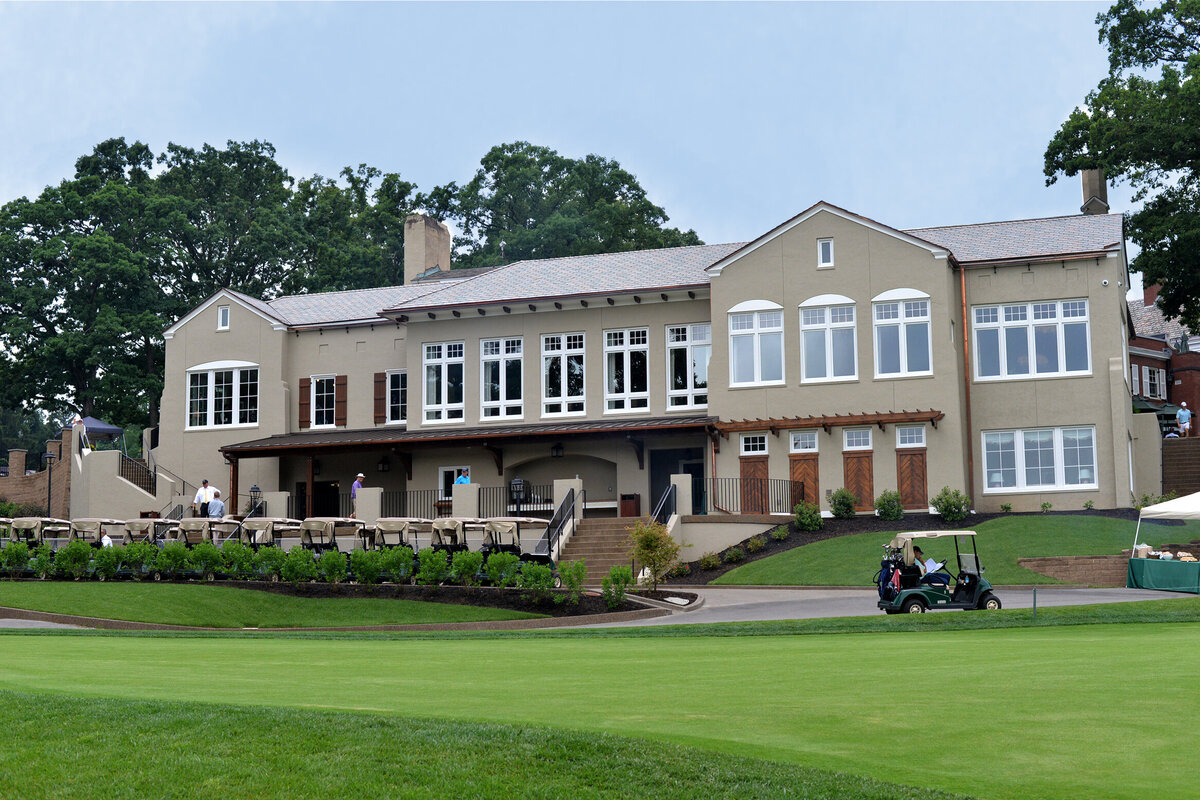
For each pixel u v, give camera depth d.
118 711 8.91
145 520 32.06
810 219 36.78
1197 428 52.75
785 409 36.34
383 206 76.31
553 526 33.50
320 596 26.14
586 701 10.44
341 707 9.88
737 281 37.25
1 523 32.91
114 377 57.19
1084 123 45.69
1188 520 31.95
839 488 35.38
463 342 41.03
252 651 16.30
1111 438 35.00
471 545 33.91
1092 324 35.56
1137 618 19.41
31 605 23.55
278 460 43.00
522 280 42.25
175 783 7.28
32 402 60.03
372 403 43.19
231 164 69.19
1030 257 36.00
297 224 67.56
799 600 26.09
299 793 7.11
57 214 59.66
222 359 44.47
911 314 35.69
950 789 7.12
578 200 77.56
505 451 39.66
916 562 22.98
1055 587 27.31
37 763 7.65
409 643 18.22
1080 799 6.92
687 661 14.16
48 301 57.62
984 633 18.05
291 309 46.50
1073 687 10.84
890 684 11.30
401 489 41.97
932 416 34.69
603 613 24.12
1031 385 35.84
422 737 8.16
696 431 37.03
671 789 7.14
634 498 37.34
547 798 7.05
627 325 39.56
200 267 64.25
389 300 45.84
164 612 23.62
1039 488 35.50
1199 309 45.44
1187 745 8.30
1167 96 42.34
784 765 7.62
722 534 33.41
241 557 27.94
